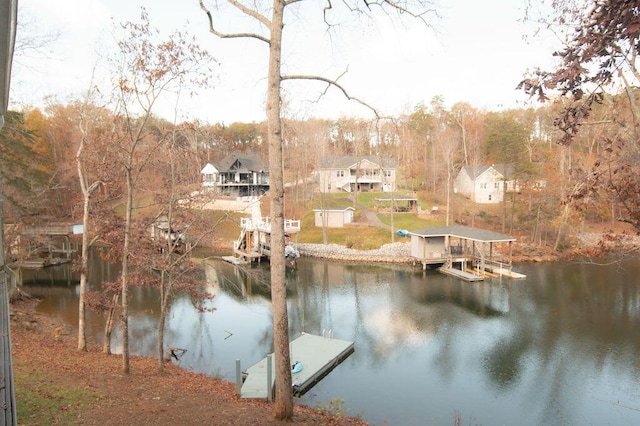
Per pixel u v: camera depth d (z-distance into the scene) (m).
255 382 14.91
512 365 18.20
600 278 31.67
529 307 25.81
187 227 14.98
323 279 34.38
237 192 62.00
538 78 6.07
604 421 14.05
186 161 16.11
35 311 25.03
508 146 43.41
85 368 13.74
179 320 24.27
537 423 13.93
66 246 40.78
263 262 40.44
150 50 12.36
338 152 68.88
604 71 5.96
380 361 18.73
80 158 15.38
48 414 8.95
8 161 25.50
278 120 8.98
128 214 13.59
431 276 34.88
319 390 15.98
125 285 13.75
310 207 54.72
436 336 21.69
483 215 49.69
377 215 52.22
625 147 9.02
